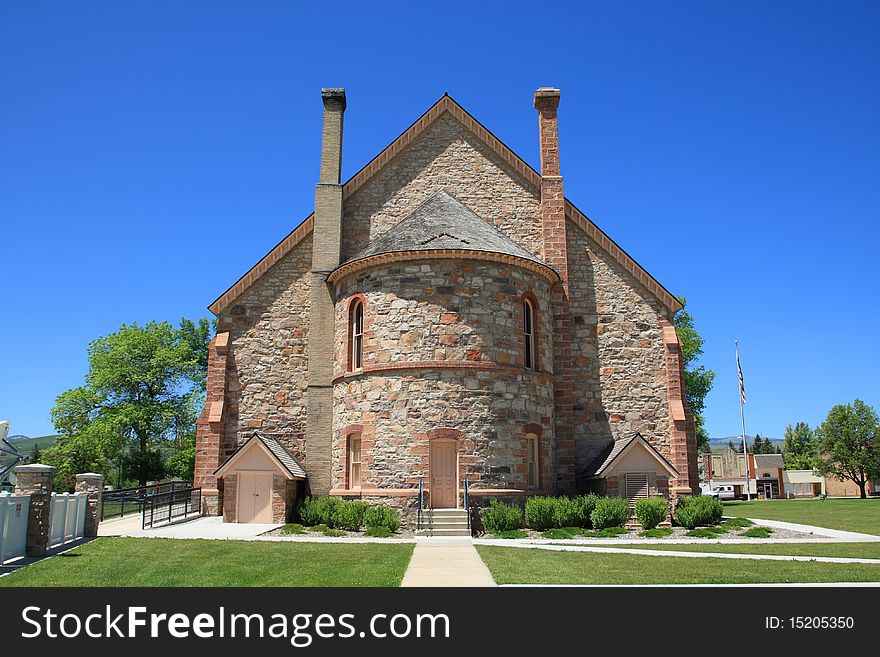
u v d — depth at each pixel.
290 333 29.81
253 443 26.55
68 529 19.31
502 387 25.12
